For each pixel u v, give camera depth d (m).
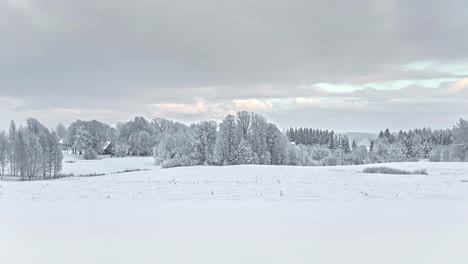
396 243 7.03
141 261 5.87
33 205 13.77
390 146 107.38
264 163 67.44
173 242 7.16
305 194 17.42
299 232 8.12
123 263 5.77
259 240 7.32
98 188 20.59
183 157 69.19
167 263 5.75
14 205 13.80
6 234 7.97
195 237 7.61
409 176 27.88
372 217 10.23
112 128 121.00
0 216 10.69
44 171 64.44
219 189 19.64
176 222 9.46
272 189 19.48
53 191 19.41
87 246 6.86
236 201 14.96
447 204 13.55
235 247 6.76
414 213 10.98
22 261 5.91
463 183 22.08
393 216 10.38
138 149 110.94
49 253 6.38
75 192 18.94
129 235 7.84
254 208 12.34
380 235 7.75
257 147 68.19
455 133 80.38
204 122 70.88
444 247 6.70
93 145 105.44
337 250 6.53
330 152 113.38
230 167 38.78
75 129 116.81
